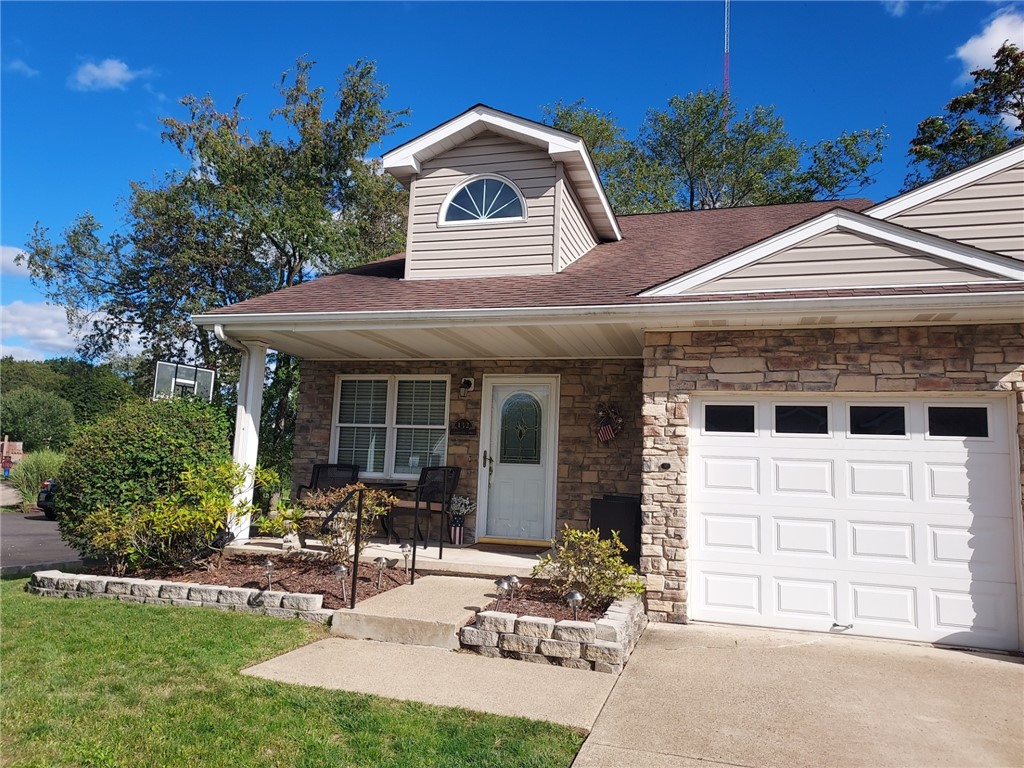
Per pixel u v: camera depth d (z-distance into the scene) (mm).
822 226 6270
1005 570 5840
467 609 6000
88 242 20094
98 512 7266
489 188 9086
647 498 6566
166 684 4426
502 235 8844
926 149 20078
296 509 7863
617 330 7141
